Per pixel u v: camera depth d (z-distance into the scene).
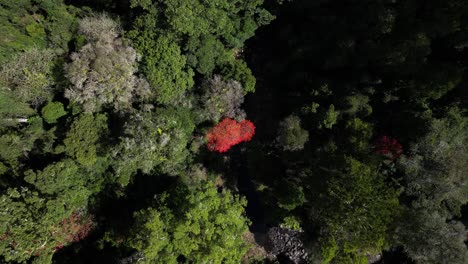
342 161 18.81
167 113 21.34
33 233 18.80
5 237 18.30
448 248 18.27
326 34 21.41
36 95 20.73
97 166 21.66
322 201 19.34
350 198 18.08
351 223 18.38
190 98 22.52
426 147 19.22
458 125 19.20
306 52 22.42
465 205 21.83
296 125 21.33
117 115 21.39
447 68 18.53
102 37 19.73
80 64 19.19
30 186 19.95
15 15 19.52
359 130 19.72
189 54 21.42
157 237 17.78
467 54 19.00
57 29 20.05
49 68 20.27
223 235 18.19
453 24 17.61
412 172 19.45
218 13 20.02
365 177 18.23
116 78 19.55
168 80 20.66
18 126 21.50
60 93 21.66
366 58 20.12
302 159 21.86
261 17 21.86
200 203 18.67
